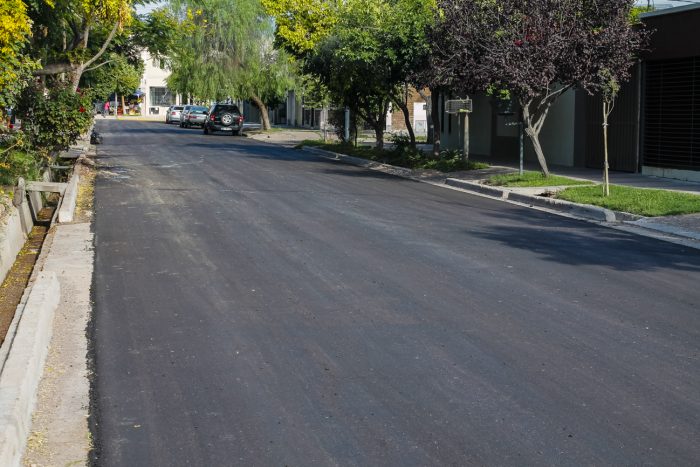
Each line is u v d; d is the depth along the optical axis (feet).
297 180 68.85
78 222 44.60
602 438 17.21
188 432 17.60
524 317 26.43
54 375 20.99
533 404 19.10
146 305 27.66
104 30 85.97
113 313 26.68
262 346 23.35
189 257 35.32
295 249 37.24
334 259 35.12
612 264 35.27
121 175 70.79
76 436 17.44
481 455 16.40
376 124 103.60
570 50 64.69
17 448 16.14
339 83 98.48
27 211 48.70
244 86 176.55
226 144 127.85
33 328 22.22
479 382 20.52
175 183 64.13
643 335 24.58
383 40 86.28
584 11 66.59
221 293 29.25
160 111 339.98
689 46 67.87
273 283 30.76
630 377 20.93
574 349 23.20
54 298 27.12
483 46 67.21
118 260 34.76
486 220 48.11
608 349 23.21
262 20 172.24
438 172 80.64
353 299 28.50
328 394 19.72
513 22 67.15
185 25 92.73
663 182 67.31
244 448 16.81
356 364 21.85
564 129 87.20
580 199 54.70
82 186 60.95
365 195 59.11
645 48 69.62
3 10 49.29
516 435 17.35
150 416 18.47
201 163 85.66
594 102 81.71
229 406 19.01
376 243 39.06
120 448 16.85
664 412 18.65
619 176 73.05
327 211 49.60
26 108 69.15
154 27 89.30
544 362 22.04
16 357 19.99
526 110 69.10
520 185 64.80
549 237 42.27
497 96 82.94
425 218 47.98
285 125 238.48
